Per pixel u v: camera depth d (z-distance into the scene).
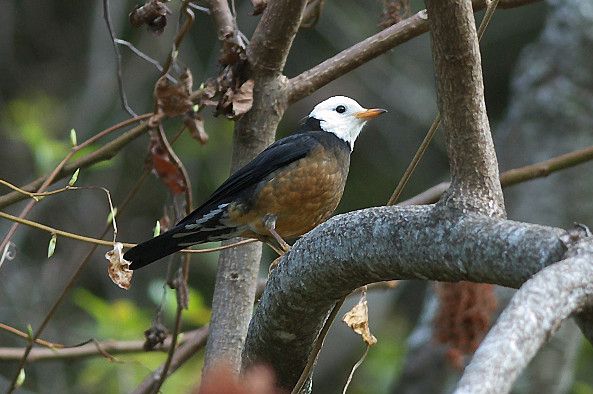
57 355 9.41
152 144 8.74
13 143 17.72
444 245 5.17
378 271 5.59
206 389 3.57
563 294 4.11
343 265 5.73
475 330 9.60
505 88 20.44
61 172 8.93
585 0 13.44
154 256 9.12
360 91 19.88
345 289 5.95
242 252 8.52
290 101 8.87
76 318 16.31
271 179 9.77
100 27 17.98
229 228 9.77
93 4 19.45
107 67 17.83
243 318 8.37
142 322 12.98
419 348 13.24
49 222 17.31
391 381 15.73
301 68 19.36
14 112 17.20
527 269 4.70
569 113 13.30
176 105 8.46
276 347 6.55
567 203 13.20
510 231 4.86
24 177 17.70
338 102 10.96
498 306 11.50
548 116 13.42
